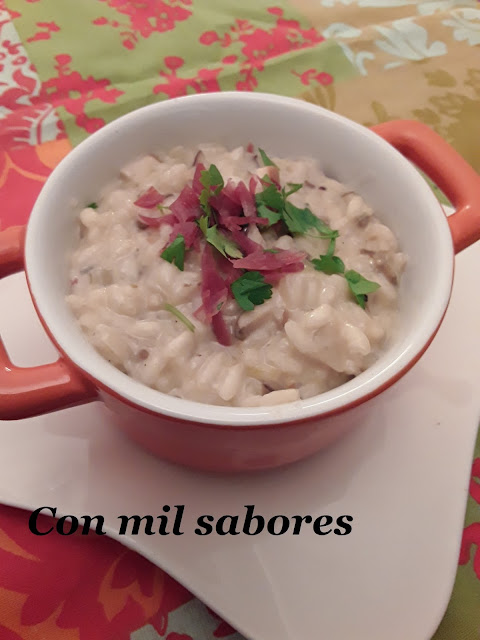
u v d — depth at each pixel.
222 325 0.12
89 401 0.11
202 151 0.16
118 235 0.14
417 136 0.15
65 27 0.25
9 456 0.14
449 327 0.16
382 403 0.14
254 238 0.13
